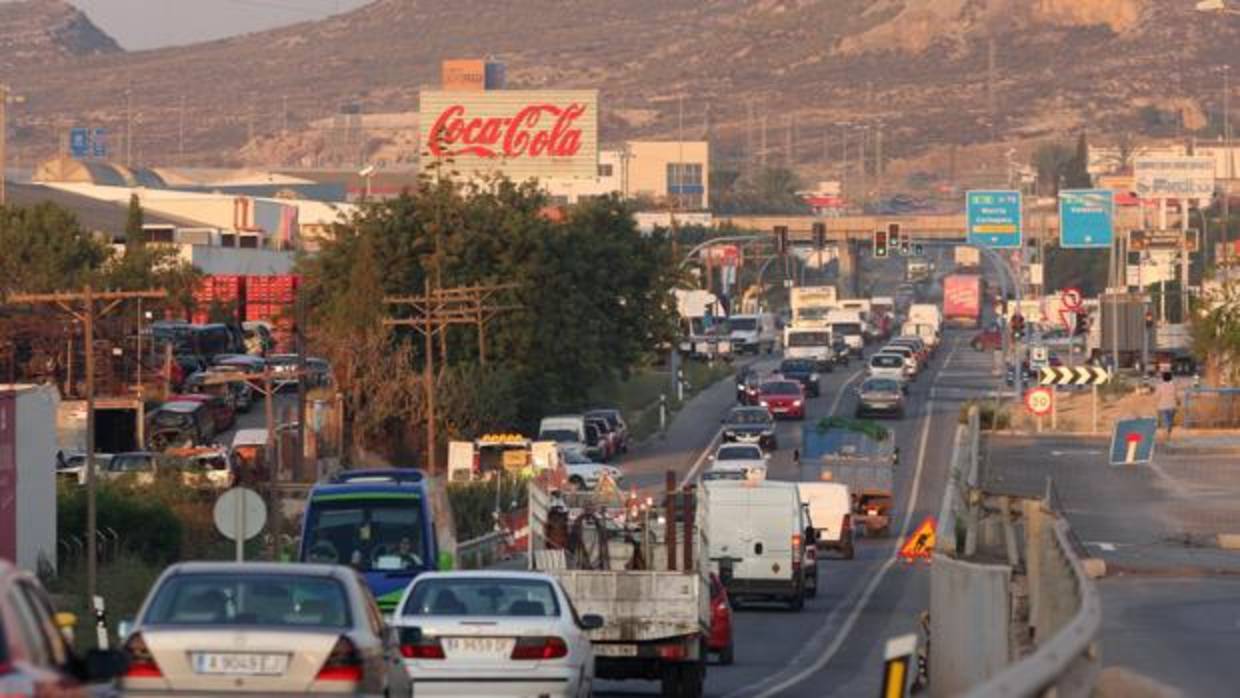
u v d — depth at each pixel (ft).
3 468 299.17
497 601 168.14
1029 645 166.20
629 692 228.02
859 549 448.65
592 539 238.89
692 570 216.54
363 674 128.47
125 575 318.45
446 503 244.42
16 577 85.61
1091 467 507.30
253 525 214.28
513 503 461.78
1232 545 352.69
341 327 633.20
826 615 323.98
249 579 132.57
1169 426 573.33
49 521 327.47
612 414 634.43
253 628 128.26
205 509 423.64
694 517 221.66
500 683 162.81
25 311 590.96
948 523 274.57
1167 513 413.18
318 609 131.23
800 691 219.41
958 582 183.83
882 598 349.61
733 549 326.65
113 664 92.22
